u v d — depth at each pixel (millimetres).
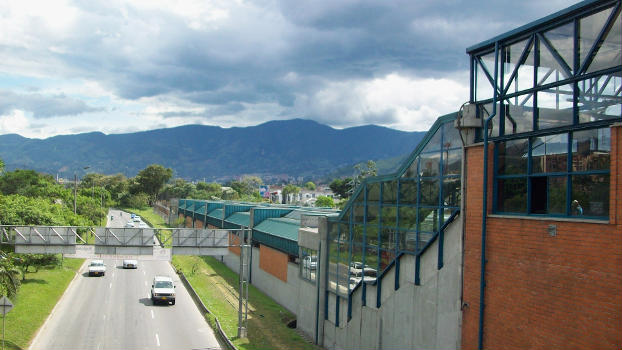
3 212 39812
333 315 27172
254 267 46094
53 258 44719
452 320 17250
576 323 12508
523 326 14086
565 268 12891
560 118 13750
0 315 26984
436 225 18422
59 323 29594
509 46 15688
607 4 12547
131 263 55344
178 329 29562
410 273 19969
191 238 30234
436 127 18844
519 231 14422
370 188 23578
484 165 15797
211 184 188250
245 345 26297
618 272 11523
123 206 168000
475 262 16078
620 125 11625
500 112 15812
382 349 21922
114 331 28375
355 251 24891
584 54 13172
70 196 91000
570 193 13305
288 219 43781
